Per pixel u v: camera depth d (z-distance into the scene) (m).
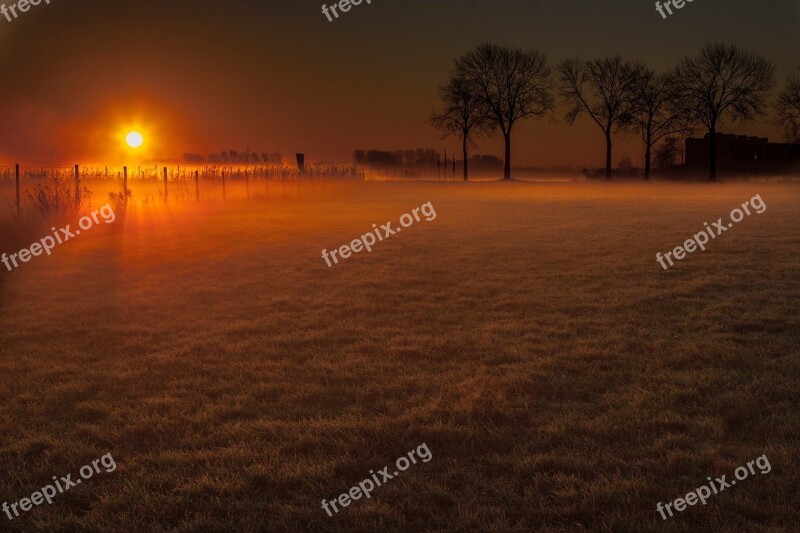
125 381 6.78
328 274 13.07
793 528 3.99
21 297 11.05
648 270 12.98
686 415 5.69
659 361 7.18
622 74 64.38
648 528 4.03
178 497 4.42
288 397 6.24
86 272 13.42
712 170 62.91
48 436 5.42
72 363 7.42
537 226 21.98
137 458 5.00
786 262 13.68
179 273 13.30
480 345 7.88
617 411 5.80
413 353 7.61
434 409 5.84
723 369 6.91
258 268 13.88
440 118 69.44
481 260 14.59
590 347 7.75
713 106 61.47
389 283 12.01
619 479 4.58
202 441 5.27
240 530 4.10
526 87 68.50
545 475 4.60
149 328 8.95
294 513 4.26
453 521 4.14
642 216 25.28
